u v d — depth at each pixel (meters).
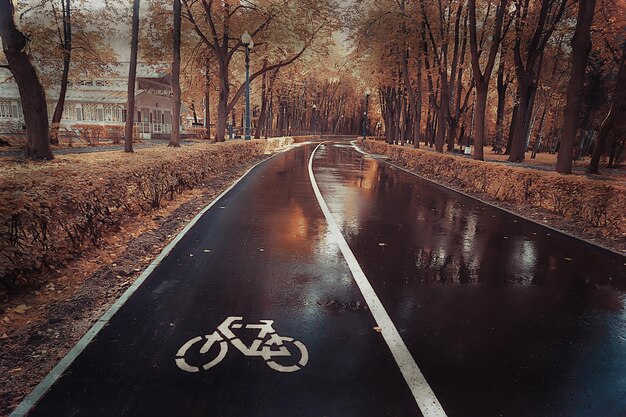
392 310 4.61
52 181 5.80
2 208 4.30
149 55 28.14
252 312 4.44
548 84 38.31
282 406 2.92
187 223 8.52
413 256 6.74
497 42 20.22
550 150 55.47
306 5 28.23
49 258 5.20
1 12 12.50
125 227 7.72
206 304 4.61
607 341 4.08
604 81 33.88
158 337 3.85
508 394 3.16
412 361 3.57
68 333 3.92
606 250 7.47
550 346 3.94
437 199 13.05
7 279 4.62
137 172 8.23
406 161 25.77
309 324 4.20
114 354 3.54
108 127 29.53
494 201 12.89
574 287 5.56
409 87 32.66
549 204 11.10
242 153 22.92
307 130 104.38
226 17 27.59
